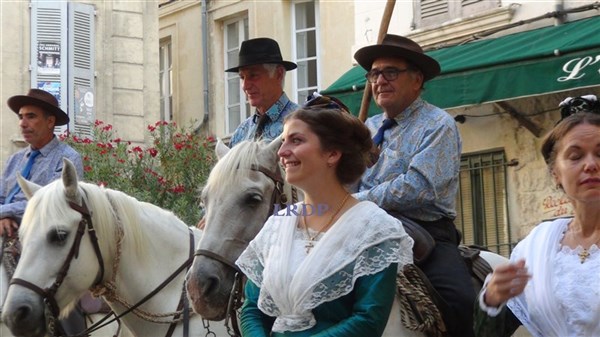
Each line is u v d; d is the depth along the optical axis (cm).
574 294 366
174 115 1853
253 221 531
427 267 532
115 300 613
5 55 1484
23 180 652
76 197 605
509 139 1166
